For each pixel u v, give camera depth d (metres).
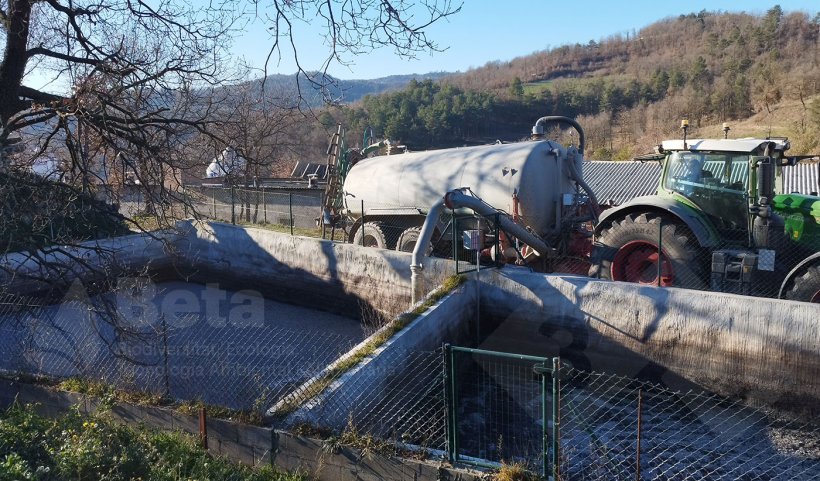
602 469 5.55
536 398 7.20
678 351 7.33
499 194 9.87
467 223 9.94
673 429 6.48
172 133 6.60
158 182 6.57
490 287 8.63
